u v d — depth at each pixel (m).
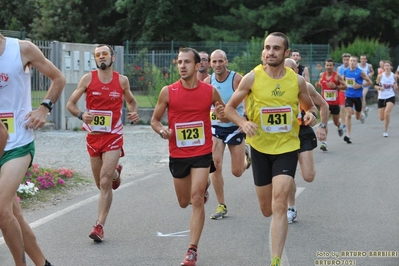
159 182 19.03
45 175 18.02
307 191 17.58
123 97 13.95
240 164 15.05
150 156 24.36
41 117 9.37
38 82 31.88
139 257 11.55
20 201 16.00
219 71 14.99
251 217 14.66
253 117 10.93
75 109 13.33
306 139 12.81
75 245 12.33
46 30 68.75
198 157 11.52
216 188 14.64
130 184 18.66
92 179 19.47
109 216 14.71
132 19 71.50
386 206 15.66
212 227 13.75
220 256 11.62
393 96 30.91
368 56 60.06
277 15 64.81
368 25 75.50
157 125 11.76
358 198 16.61
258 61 44.31
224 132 14.84
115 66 36.81
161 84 40.03
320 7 68.62
